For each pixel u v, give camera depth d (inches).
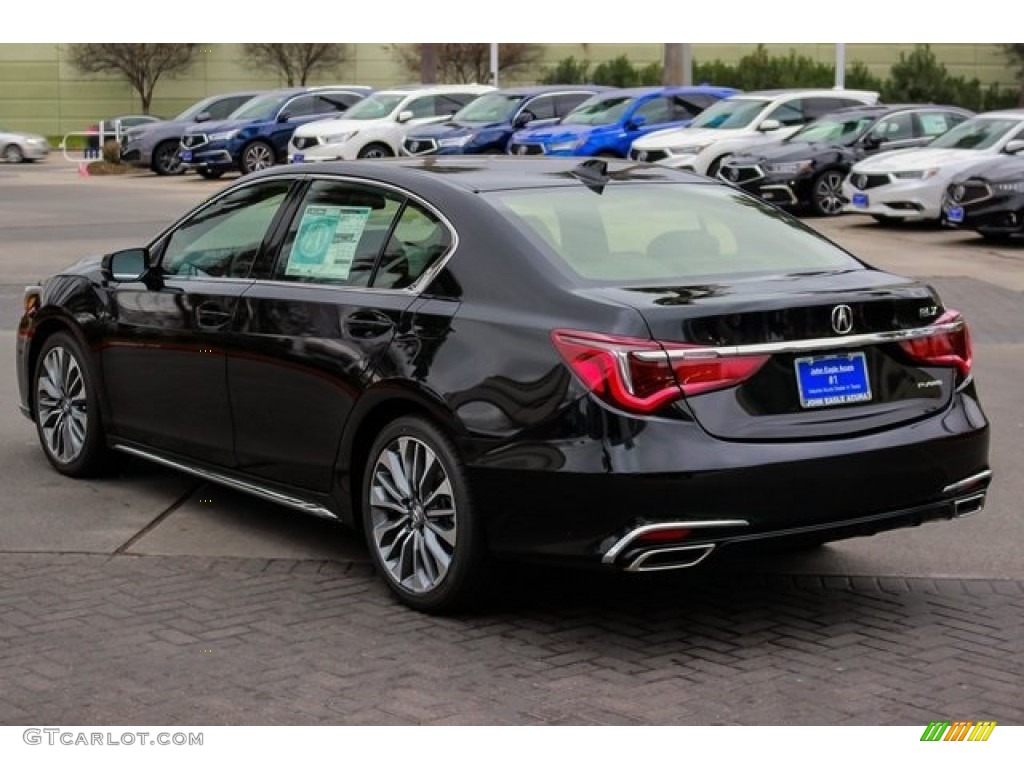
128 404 272.5
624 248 214.1
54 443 295.7
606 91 1171.3
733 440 190.7
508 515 198.5
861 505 198.8
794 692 184.7
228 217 258.2
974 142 856.3
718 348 190.9
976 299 564.7
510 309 203.3
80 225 856.3
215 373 248.2
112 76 2598.4
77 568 235.6
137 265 265.7
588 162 247.6
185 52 2541.8
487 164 241.8
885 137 951.0
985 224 743.7
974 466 211.9
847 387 200.2
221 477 253.0
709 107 1066.7
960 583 232.8
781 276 211.5
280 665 192.9
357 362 219.6
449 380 204.5
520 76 2488.9
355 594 223.6
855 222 900.0
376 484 219.5
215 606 217.0
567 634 206.4
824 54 2402.8
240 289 245.6
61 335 290.0
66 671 189.9
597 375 190.1
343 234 234.2
